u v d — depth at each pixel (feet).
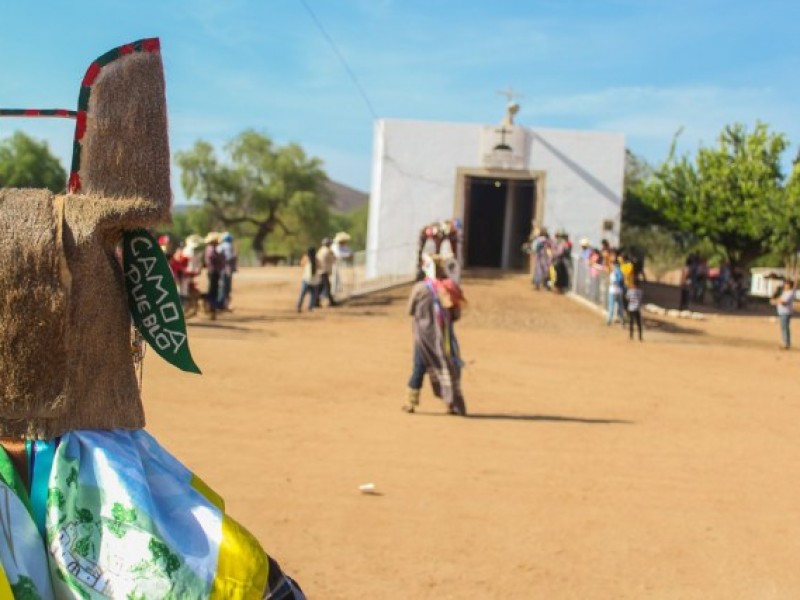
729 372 60.85
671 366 62.44
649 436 37.17
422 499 26.63
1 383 9.36
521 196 130.21
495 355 63.41
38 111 9.98
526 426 38.04
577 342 75.05
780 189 134.92
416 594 19.80
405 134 122.72
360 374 50.44
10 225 9.42
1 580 8.66
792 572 22.07
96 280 9.73
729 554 23.17
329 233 257.75
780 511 27.04
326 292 91.97
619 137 123.75
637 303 78.74
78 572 9.17
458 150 123.24
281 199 243.19
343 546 22.50
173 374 46.09
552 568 21.71
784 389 53.67
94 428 9.71
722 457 33.86
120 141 9.87
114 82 9.96
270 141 246.47
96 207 9.71
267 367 50.80
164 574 9.16
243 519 24.04
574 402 45.06
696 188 142.72
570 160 123.75
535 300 99.35
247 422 35.91
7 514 8.99
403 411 40.14
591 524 25.08
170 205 10.11
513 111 123.54
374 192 127.75
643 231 206.28
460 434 35.73
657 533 24.58
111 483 9.38
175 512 9.66
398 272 123.03
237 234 249.14
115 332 9.95
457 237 98.22
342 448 32.37
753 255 145.89
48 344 9.41
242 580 9.39
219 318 78.23
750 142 138.82
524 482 29.01
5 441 9.59
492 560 22.06
